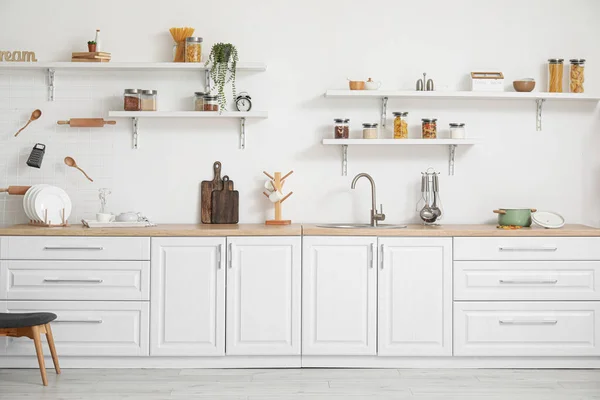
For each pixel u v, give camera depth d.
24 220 4.60
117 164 4.65
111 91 4.64
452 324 4.16
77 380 3.90
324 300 4.14
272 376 4.01
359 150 4.70
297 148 4.68
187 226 4.41
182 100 4.65
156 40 4.65
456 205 4.72
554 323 4.17
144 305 4.11
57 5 4.62
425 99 4.70
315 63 4.68
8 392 3.66
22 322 3.68
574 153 4.73
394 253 4.14
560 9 4.71
